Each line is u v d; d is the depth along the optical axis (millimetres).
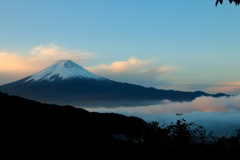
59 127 33938
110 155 19141
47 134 27688
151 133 16250
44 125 32719
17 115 34594
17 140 23531
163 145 16094
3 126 27578
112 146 20906
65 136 27766
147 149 16250
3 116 32031
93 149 21297
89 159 19562
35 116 36938
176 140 15922
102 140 24484
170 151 15914
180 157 15586
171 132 16125
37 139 24766
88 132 35438
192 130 16281
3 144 21750
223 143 15852
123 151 18125
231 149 15586
